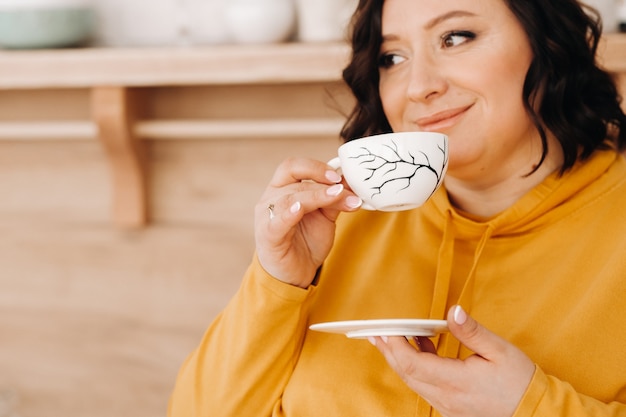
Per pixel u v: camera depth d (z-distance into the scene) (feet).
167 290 6.81
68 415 7.07
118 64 6.01
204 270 6.73
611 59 5.15
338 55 5.62
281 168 3.72
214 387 4.00
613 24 5.46
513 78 3.64
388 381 3.77
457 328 3.05
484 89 3.59
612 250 3.66
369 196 3.37
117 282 6.90
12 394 7.03
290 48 5.71
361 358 3.85
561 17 3.68
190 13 6.47
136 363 6.92
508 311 3.74
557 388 3.21
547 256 3.78
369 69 4.03
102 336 6.97
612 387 3.50
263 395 3.94
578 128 3.80
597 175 3.84
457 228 3.94
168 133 6.27
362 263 4.19
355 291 4.09
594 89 3.93
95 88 6.11
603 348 3.53
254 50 5.78
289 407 3.89
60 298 7.02
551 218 3.81
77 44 6.32
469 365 3.15
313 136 6.41
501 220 3.81
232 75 5.83
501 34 3.62
